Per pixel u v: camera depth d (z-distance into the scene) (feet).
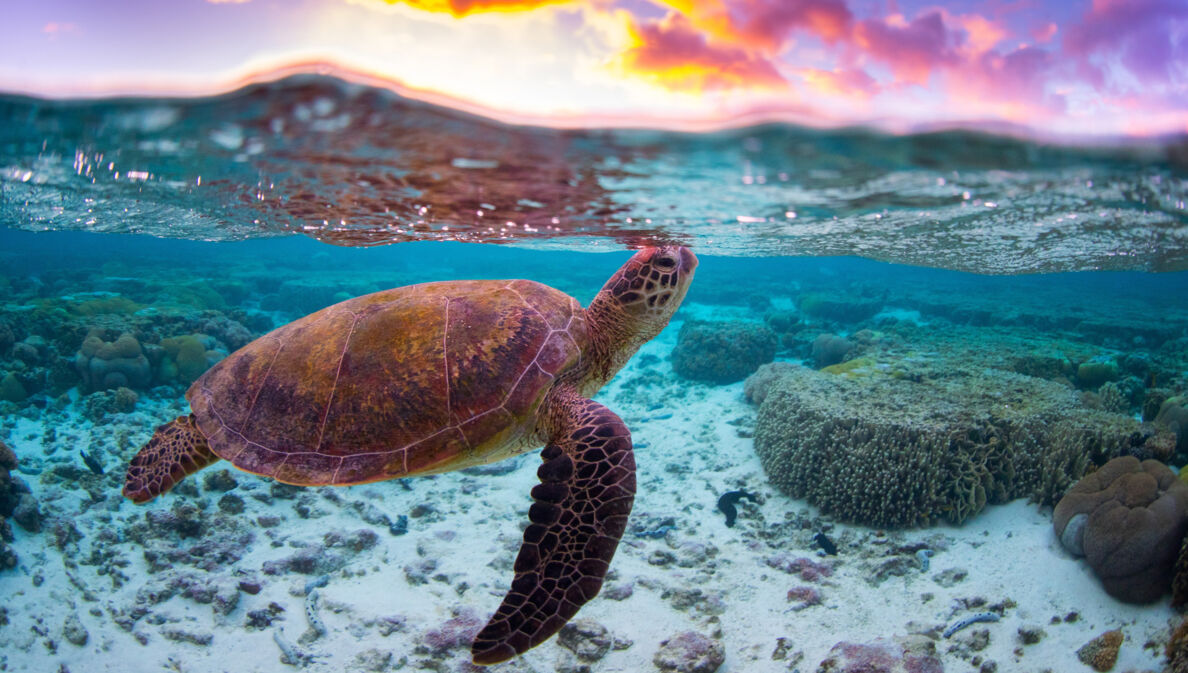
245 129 3.10
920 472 5.31
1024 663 3.96
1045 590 4.41
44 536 5.16
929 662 3.93
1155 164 3.11
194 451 3.51
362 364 3.18
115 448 6.70
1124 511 4.32
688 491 6.29
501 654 2.60
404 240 6.13
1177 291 33.22
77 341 8.59
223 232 7.26
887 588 4.70
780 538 5.38
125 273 19.98
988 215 4.43
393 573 5.11
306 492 6.07
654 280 3.80
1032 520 5.07
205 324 10.16
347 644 4.39
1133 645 3.89
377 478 3.01
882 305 19.04
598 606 4.70
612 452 2.96
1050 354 9.22
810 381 7.02
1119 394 7.79
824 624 4.43
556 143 3.11
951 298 19.49
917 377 7.42
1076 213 4.32
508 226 5.12
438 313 3.35
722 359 10.19
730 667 4.17
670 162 3.31
